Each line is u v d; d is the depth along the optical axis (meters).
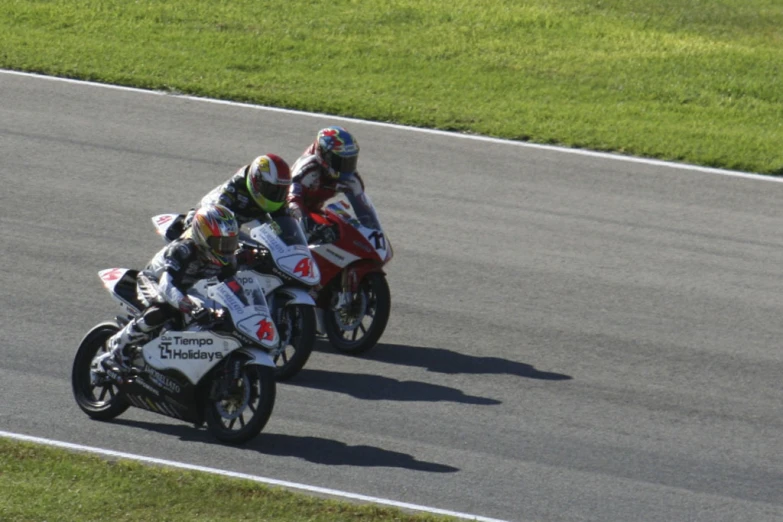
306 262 38.06
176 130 63.47
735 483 32.09
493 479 31.81
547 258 49.47
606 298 45.69
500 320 43.50
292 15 88.62
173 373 34.00
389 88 72.88
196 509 28.69
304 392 37.31
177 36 82.38
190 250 33.66
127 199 54.03
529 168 60.16
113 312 42.84
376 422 35.28
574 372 39.31
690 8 93.12
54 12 87.12
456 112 68.44
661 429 35.31
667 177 59.72
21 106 65.81
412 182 57.44
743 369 39.91
